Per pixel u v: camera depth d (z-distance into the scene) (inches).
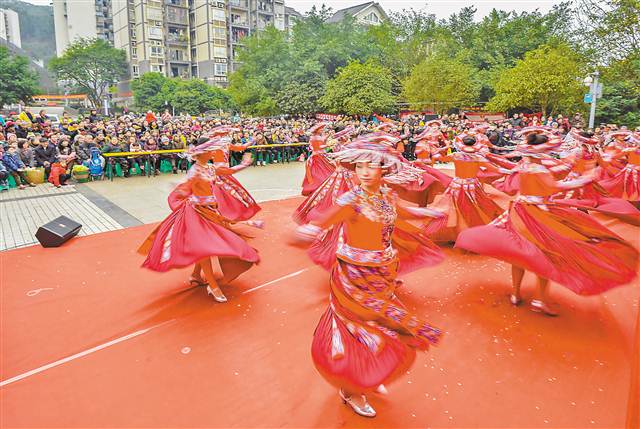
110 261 231.8
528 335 154.5
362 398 114.4
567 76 849.5
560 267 160.2
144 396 123.0
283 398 121.0
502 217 181.5
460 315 169.3
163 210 350.6
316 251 193.9
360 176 110.8
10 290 194.9
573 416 114.4
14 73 1670.8
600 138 511.8
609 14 518.0
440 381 128.6
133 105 2159.2
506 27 1346.0
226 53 2428.6
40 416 115.4
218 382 128.7
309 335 153.8
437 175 282.2
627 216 274.5
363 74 1046.4
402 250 173.0
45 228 254.8
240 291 191.2
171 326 161.2
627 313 171.6
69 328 161.0
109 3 2999.5
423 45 1286.9
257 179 499.8
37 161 465.4
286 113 1268.5
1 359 141.8
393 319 109.0
